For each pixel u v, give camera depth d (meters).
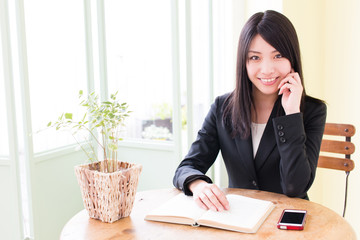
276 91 1.43
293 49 1.32
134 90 2.53
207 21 2.56
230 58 2.68
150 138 2.53
